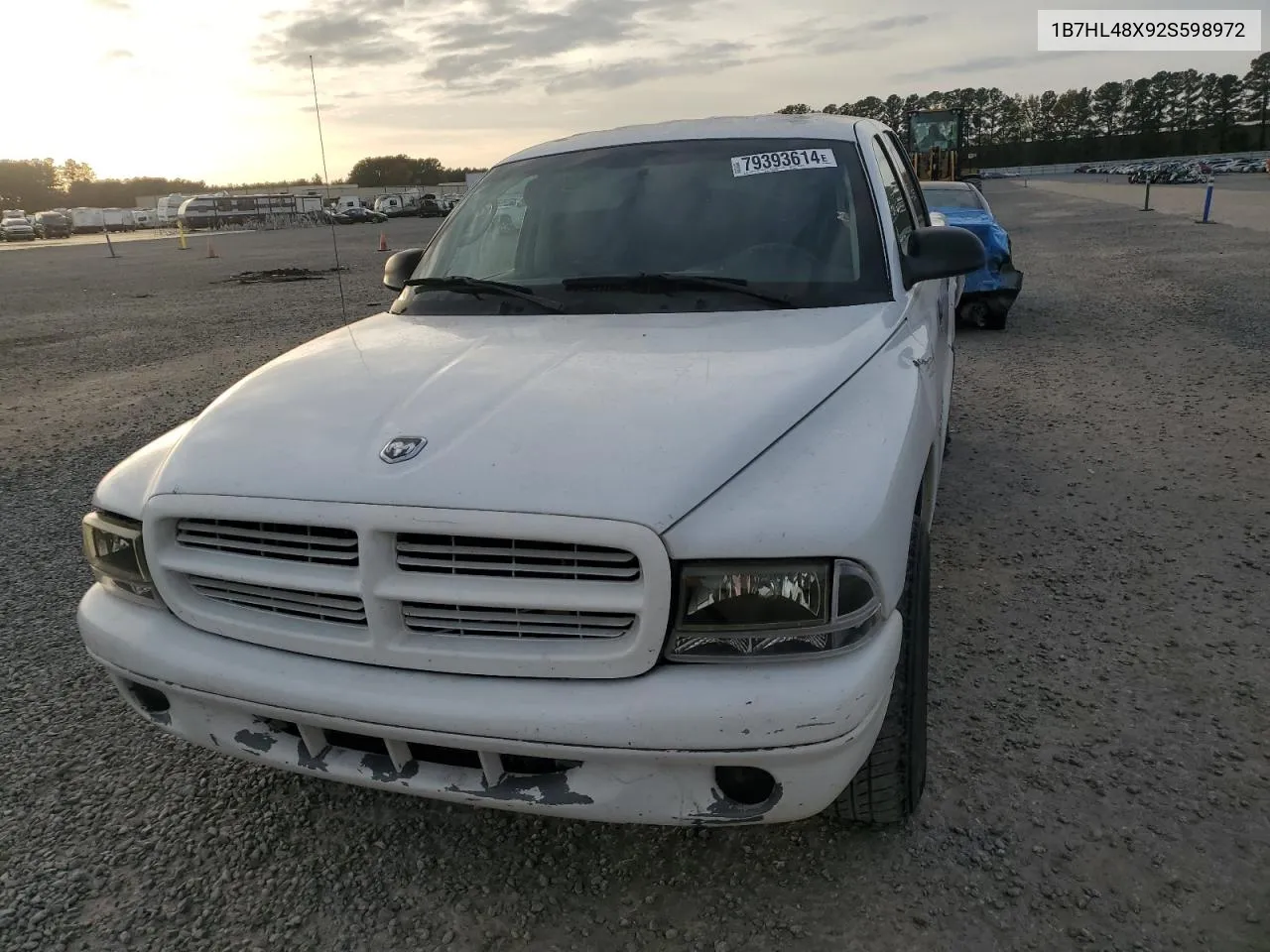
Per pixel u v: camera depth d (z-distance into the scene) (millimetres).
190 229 63031
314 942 2201
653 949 2129
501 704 1875
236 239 44031
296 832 2574
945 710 2945
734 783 1904
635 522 1791
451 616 1930
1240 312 9805
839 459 2000
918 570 2285
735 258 2955
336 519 1926
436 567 1910
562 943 2160
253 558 2070
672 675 1842
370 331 2982
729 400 2115
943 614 3576
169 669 2166
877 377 2408
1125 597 3643
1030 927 2117
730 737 1803
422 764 2053
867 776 2256
